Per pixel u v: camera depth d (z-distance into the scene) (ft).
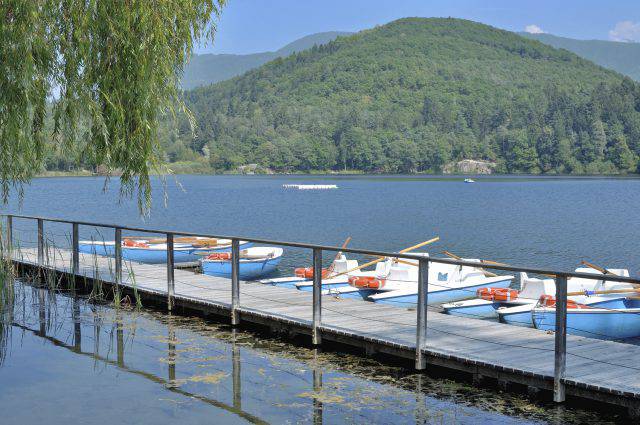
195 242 67.46
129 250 60.95
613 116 606.96
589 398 20.20
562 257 86.94
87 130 28.12
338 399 21.07
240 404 20.43
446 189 311.27
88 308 34.45
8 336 28.53
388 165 620.90
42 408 19.92
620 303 39.45
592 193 271.08
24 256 46.96
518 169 612.29
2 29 25.11
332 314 29.99
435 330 27.02
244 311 30.30
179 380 22.70
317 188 323.57
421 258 23.94
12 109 25.95
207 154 619.67
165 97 29.30
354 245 97.04
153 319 31.94
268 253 62.64
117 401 20.56
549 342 25.18
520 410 20.30
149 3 28.07
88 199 208.95
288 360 25.36
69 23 27.25
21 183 28.60
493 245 98.58
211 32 30.89
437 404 20.74
